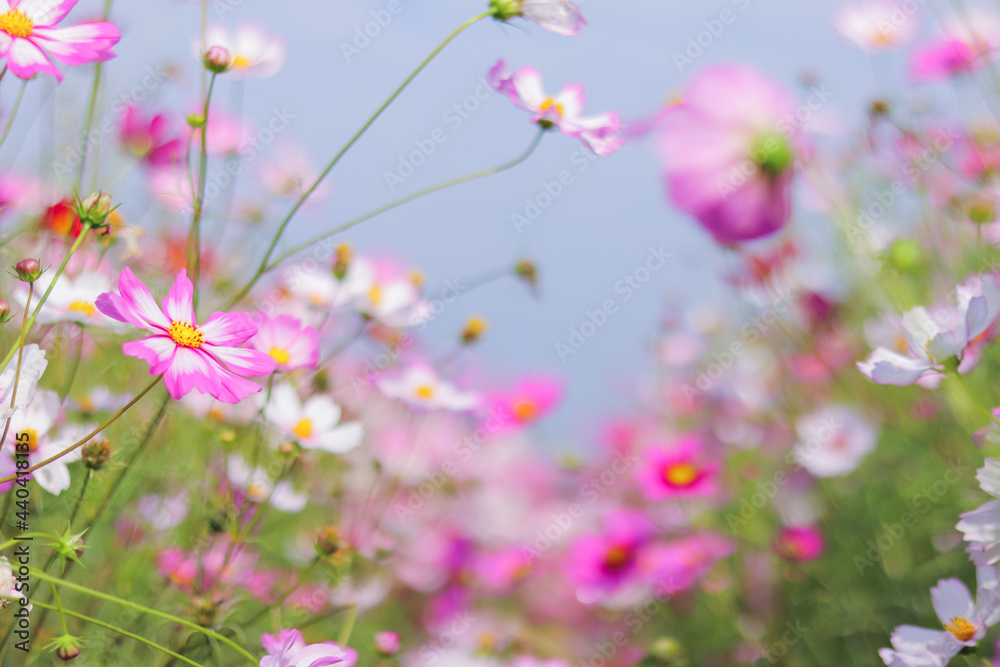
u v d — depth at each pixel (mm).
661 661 2172
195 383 1828
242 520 2035
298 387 2090
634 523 2285
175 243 2092
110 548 2002
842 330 2289
